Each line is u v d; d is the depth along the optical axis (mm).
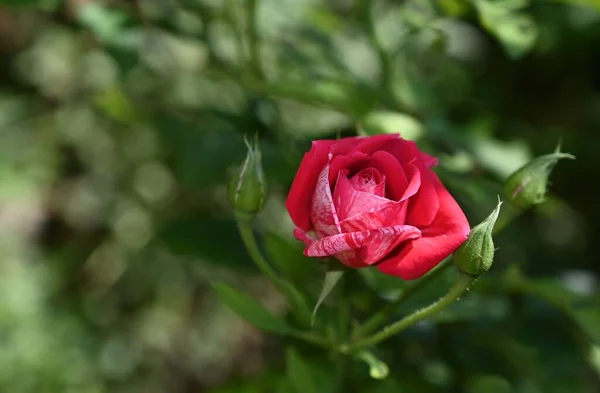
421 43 688
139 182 865
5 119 935
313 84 518
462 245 396
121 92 672
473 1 498
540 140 723
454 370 537
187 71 712
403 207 389
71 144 948
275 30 599
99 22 538
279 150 519
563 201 771
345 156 396
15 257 1012
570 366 517
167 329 990
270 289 819
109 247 979
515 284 489
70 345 976
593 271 801
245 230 425
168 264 933
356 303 478
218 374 967
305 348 448
